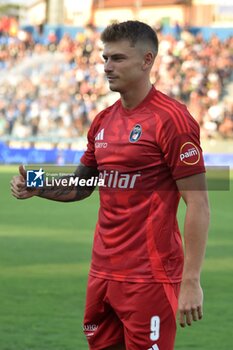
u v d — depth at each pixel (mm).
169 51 66562
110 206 6809
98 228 6957
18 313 12984
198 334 11797
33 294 14555
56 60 65375
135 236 6703
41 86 61812
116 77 6730
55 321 12438
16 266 17703
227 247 21078
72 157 49781
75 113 59000
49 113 58531
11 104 59219
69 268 17469
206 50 67438
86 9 95500
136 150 6656
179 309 6539
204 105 61188
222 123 58781
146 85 6773
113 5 94438
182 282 6578
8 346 10875
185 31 69625
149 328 6668
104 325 7062
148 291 6656
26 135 57219
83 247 20781
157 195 6684
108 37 6762
